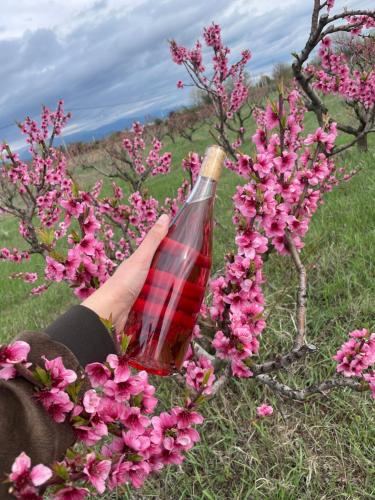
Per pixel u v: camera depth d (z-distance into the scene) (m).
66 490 0.81
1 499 0.71
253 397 2.50
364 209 4.41
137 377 1.01
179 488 2.06
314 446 2.13
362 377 1.95
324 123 1.98
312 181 1.94
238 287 1.79
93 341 0.97
